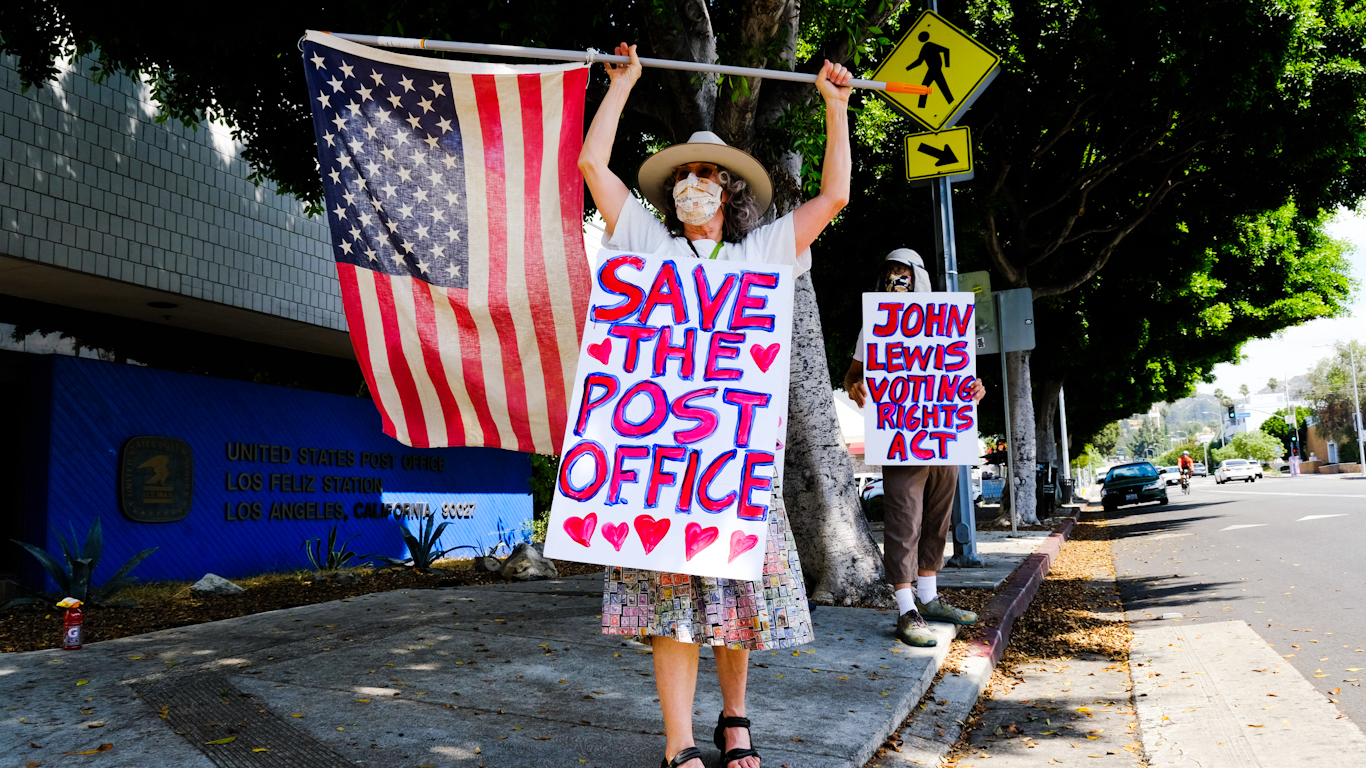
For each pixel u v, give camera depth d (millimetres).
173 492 9055
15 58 7617
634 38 7891
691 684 2596
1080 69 13828
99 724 3225
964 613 5516
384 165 3383
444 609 5941
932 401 5148
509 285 3420
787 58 6914
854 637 5039
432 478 13141
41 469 7953
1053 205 16797
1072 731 3867
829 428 6664
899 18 13242
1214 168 16578
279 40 6801
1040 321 23688
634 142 9719
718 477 2488
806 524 6508
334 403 11430
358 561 11531
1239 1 12414
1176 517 19641
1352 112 13664
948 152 8125
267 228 10203
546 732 3188
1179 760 3404
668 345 2604
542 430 3480
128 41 6738
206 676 3953
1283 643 5379
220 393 9781
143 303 9430
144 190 8750
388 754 2930
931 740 3561
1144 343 23312
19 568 7852
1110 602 7602
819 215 2811
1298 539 11633
